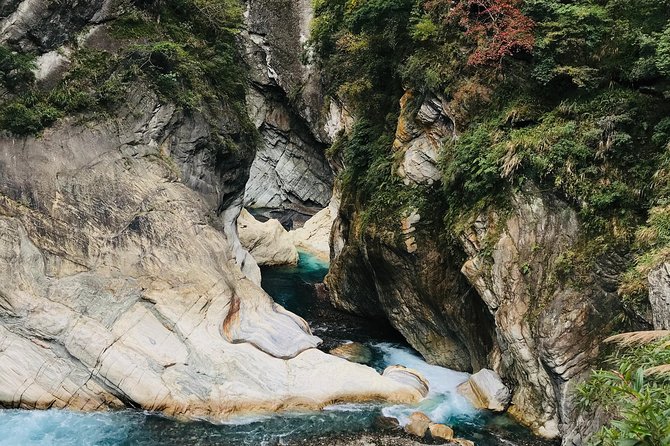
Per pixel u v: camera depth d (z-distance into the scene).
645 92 11.72
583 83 12.06
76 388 12.48
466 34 14.66
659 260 9.40
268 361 13.60
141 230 14.61
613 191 11.34
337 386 13.33
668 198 10.41
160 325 13.48
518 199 12.54
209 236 15.95
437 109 15.54
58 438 11.38
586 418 10.27
